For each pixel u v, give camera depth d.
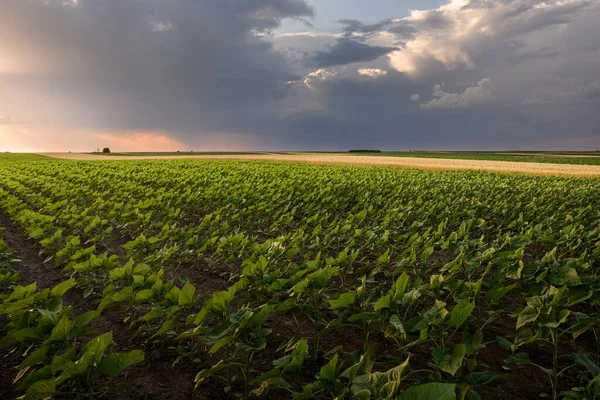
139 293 4.91
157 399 4.64
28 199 17.12
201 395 4.72
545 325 3.93
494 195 17.89
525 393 4.79
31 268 9.87
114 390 4.79
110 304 5.87
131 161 49.88
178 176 25.72
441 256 10.29
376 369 5.10
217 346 3.84
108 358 3.17
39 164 39.50
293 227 13.05
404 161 61.44
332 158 72.25
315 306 5.86
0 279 6.79
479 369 5.23
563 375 5.15
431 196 17.23
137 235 12.45
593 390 3.12
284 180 22.27
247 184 19.00
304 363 5.07
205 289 8.37
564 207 13.68
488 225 13.07
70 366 3.04
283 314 6.79
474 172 35.88
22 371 3.82
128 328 6.43
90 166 36.91
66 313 4.63
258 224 13.07
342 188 19.41
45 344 3.66
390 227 11.14
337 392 3.06
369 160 63.88
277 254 6.87
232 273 8.39
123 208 13.31
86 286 8.11
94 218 10.82
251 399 4.60
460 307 3.63
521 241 6.99
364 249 10.28
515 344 4.48
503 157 87.44
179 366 5.36
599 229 8.39
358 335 6.12
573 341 6.09
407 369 3.84
